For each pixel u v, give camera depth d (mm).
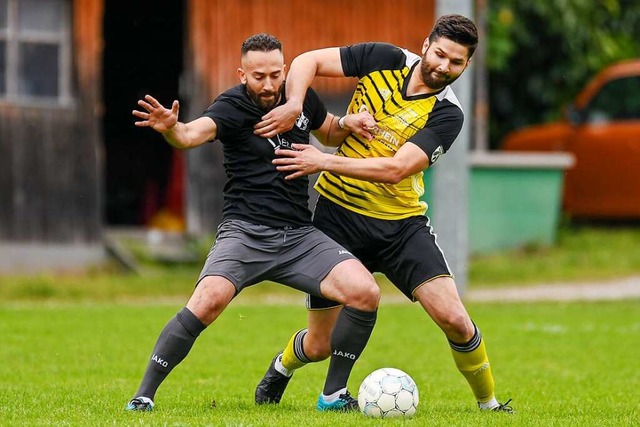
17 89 52344
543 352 33219
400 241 21250
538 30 73875
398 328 38312
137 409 20141
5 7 52000
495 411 21734
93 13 53156
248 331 36594
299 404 22672
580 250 59469
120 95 65562
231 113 20312
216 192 56062
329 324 21547
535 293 50250
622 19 78438
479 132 63688
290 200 20781
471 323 21062
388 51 21734
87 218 53250
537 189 59656
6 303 46469
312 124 21453
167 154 64312
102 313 40844
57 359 30156
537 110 76312
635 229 63594
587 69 75312
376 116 21469
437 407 22609
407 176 20656
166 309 42344
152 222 59594
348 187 21500
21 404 22000
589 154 62188
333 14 57625
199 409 21312
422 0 59156
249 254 20516
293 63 21453
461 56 20594
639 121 61156
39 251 52500
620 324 40281
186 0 55562
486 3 69625
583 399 24484
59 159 52781
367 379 20562
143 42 65875
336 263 20625
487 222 59094
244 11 56031
